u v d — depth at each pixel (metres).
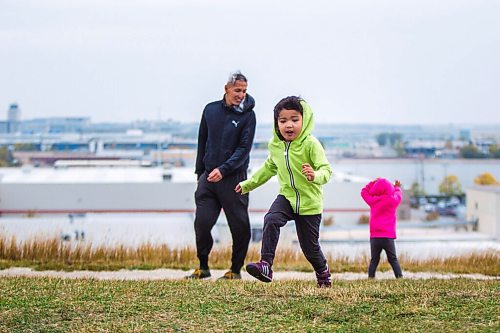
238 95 11.70
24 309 8.02
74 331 7.24
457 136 125.00
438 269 15.20
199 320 7.55
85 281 10.07
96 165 74.50
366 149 117.25
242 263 12.16
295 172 9.07
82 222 32.22
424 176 101.56
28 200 55.50
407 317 7.52
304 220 9.23
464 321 7.29
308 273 14.10
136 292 8.88
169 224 35.16
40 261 14.88
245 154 11.76
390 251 12.63
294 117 8.98
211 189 11.95
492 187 64.50
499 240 39.53
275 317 7.64
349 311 7.76
